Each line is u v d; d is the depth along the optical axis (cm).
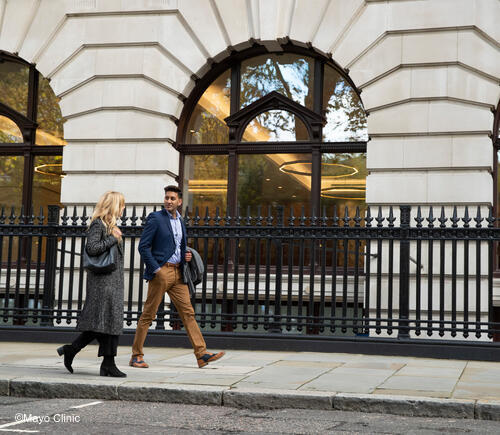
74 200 1147
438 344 839
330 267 1112
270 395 555
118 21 1152
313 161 1130
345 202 1118
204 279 917
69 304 955
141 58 1142
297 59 1166
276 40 1116
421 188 1026
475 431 477
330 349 874
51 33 1177
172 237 712
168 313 937
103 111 1151
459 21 1024
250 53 1172
